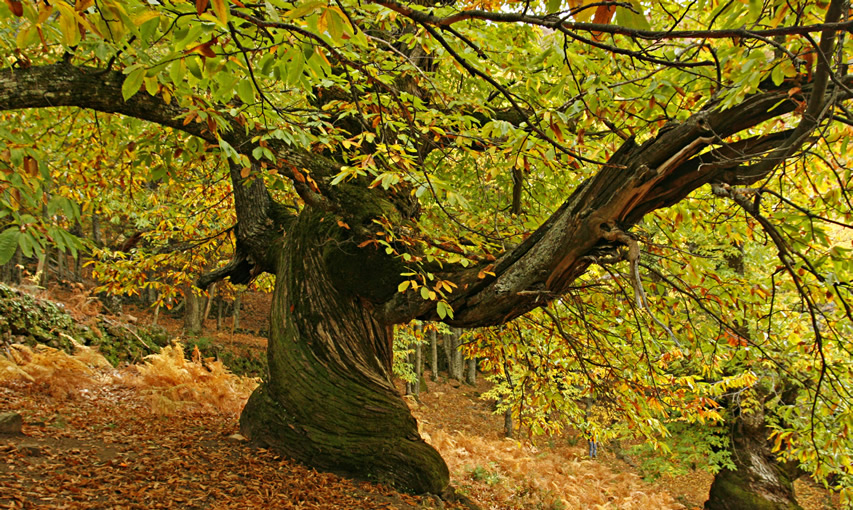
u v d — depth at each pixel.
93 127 5.62
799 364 6.00
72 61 4.26
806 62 2.49
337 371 4.89
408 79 5.14
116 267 6.52
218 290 18.97
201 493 3.88
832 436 4.23
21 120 5.32
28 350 7.38
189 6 1.75
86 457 4.43
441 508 4.43
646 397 5.30
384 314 4.99
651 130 3.85
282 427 4.79
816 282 3.84
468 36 3.31
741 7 2.27
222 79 2.01
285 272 5.31
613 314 5.70
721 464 9.38
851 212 3.29
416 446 4.89
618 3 1.19
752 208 3.22
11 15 1.88
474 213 5.76
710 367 5.54
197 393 7.51
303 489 4.14
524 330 6.48
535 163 3.36
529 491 6.77
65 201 1.74
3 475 3.68
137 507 3.53
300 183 3.72
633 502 8.18
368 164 2.86
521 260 4.20
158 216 8.08
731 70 2.85
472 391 21.52
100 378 8.04
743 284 4.43
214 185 7.33
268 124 3.25
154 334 13.07
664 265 5.23
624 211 3.60
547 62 2.48
